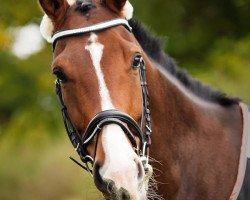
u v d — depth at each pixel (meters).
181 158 6.50
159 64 6.64
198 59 17.69
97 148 5.55
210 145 6.61
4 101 18.53
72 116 5.86
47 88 17.75
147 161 5.75
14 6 17.03
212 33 17.23
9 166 23.95
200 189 6.48
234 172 6.53
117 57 5.77
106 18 6.00
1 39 16.45
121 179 5.29
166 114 6.46
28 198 26.27
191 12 17.14
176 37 17.03
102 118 5.58
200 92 6.88
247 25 17.17
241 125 6.76
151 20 16.67
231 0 16.98
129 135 5.62
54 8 6.18
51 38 6.23
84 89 5.70
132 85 5.80
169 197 6.44
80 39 5.89
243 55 17.94
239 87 20.72
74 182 26.00
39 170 24.72
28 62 18.28
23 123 18.86
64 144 24.70
